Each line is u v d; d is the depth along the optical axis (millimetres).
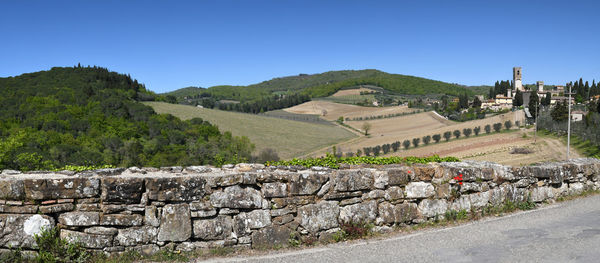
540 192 10336
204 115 106562
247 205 6859
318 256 6301
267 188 7020
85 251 6090
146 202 6391
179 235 6445
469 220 8664
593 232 7238
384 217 7957
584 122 68562
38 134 56062
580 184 11492
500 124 85812
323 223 7320
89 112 76000
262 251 6734
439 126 106062
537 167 10398
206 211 6656
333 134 106500
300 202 7223
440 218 8523
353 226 7500
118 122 71188
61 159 48312
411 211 8258
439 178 8711
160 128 74688
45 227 5969
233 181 6848
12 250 5887
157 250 6379
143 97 118250
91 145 57281
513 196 9766
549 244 6578
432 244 6785
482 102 156750
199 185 6664
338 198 7613
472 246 6605
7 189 5902
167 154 59125
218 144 70938
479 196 9156
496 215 9117
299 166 8789
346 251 6562
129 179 6277
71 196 6098
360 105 172125
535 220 8312
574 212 9000
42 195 5977
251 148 76812
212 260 6270
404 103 186875
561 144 62656
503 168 9852
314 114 151375
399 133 102875
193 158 59344
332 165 9656
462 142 77312
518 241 6809
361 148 83625
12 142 25484
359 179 7781
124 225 6266
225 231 6727
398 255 6242
